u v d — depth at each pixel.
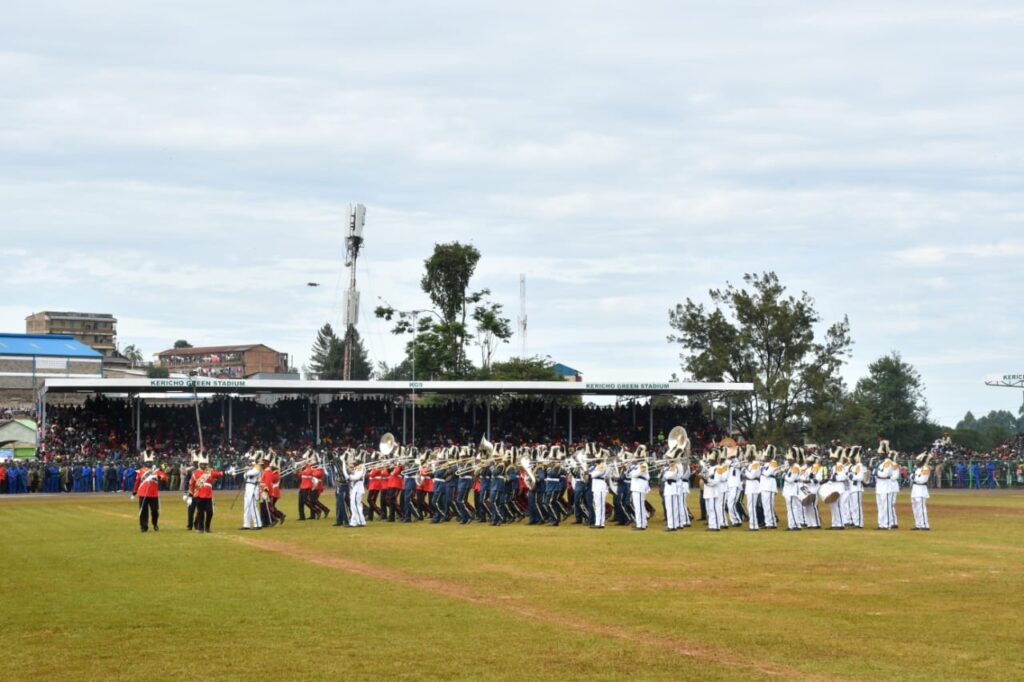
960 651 19.55
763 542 37.91
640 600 24.73
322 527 45.78
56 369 133.00
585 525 46.81
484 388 89.31
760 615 22.86
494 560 32.19
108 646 20.03
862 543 37.59
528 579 28.05
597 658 18.98
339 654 19.31
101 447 91.25
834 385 114.94
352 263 115.62
